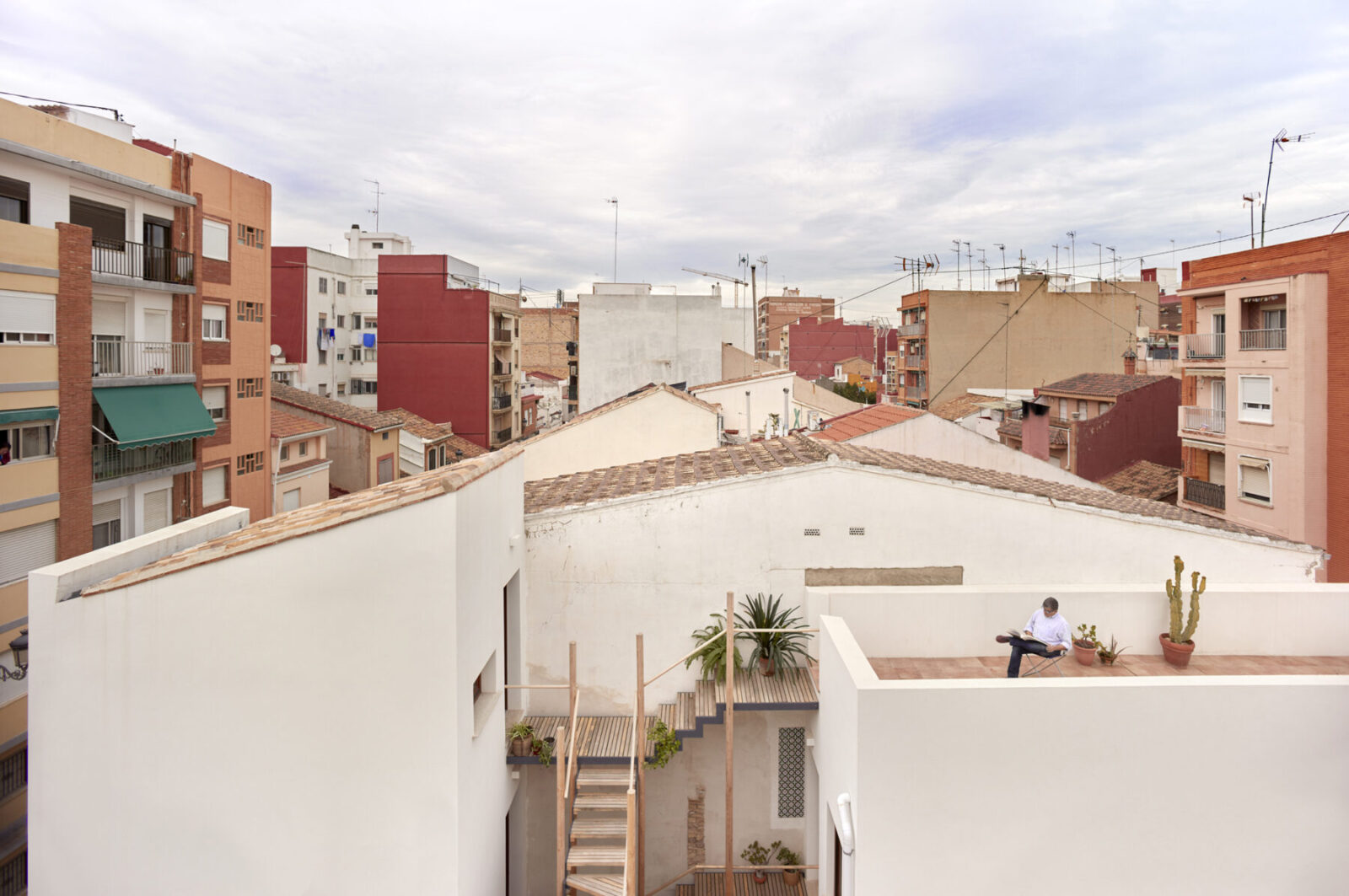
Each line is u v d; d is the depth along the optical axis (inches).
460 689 341.4
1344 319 1100.5
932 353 2411.4
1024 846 331.3
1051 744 329.4
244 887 343.6
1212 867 331.0
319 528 336.8
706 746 486.9
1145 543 494.3
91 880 349.1
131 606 344.5
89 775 348.2
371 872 340.5
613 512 480.7
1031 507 489.1
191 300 1045.8
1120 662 436.8
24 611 717.9
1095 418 1708.9
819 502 483.2
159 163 1008.9
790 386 1582.2
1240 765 329.1
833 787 390.0
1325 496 1130.0
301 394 1724.9
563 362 4234.7
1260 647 446.9
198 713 342.3
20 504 733.9
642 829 426.9
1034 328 2412.6
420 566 336.2
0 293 722.2
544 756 432.1
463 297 2426.2
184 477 1031.6
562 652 483.2
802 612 483.8
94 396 864.3
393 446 1680.6
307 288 2516.0
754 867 473.4
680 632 482.9
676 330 2134.6
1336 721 327.6
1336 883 329.7
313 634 338.0
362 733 338.3
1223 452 1300.4
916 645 448.5
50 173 823.7
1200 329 1374.3
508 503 435.8
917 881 331.6
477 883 371.9
